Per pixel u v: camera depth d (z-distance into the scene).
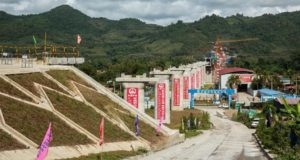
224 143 59.50
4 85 37.25
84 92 49.53
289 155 35.16
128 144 43.16
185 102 128.88
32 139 31.22
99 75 155.12
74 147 34.31
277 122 49.19
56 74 49.06
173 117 99.38
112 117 48.06
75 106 43.53
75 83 50.59
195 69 156.62
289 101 103.56
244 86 176.88
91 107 46.53
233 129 90.38
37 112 36.34
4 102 34.09
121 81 70.88
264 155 44.94
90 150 35.75
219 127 95.25
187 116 101.06
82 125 40.09
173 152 46.00
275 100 95.12
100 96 52.88
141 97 70.00
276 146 45.00
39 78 44.34
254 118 95.62
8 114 32.72
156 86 80.50
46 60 60.12
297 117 36.00
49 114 37.53
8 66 45.97
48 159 29.73
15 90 37.72
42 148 25.08
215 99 157.75
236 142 61.44
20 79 40.53
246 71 182.25
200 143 59.03
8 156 27.03
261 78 165.38
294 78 164.25
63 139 34.66
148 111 99.31
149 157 40.47
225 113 127.25
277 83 163.00
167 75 109.50
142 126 53.28
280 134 45.50
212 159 41.25
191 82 141.12
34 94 39.50
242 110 123.56
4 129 30.30
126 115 53.38
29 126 32.94
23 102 36.16
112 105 52.84
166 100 80.75
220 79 181.00
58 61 61.06
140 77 69.88
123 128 47.34
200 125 91.81
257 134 68.69
